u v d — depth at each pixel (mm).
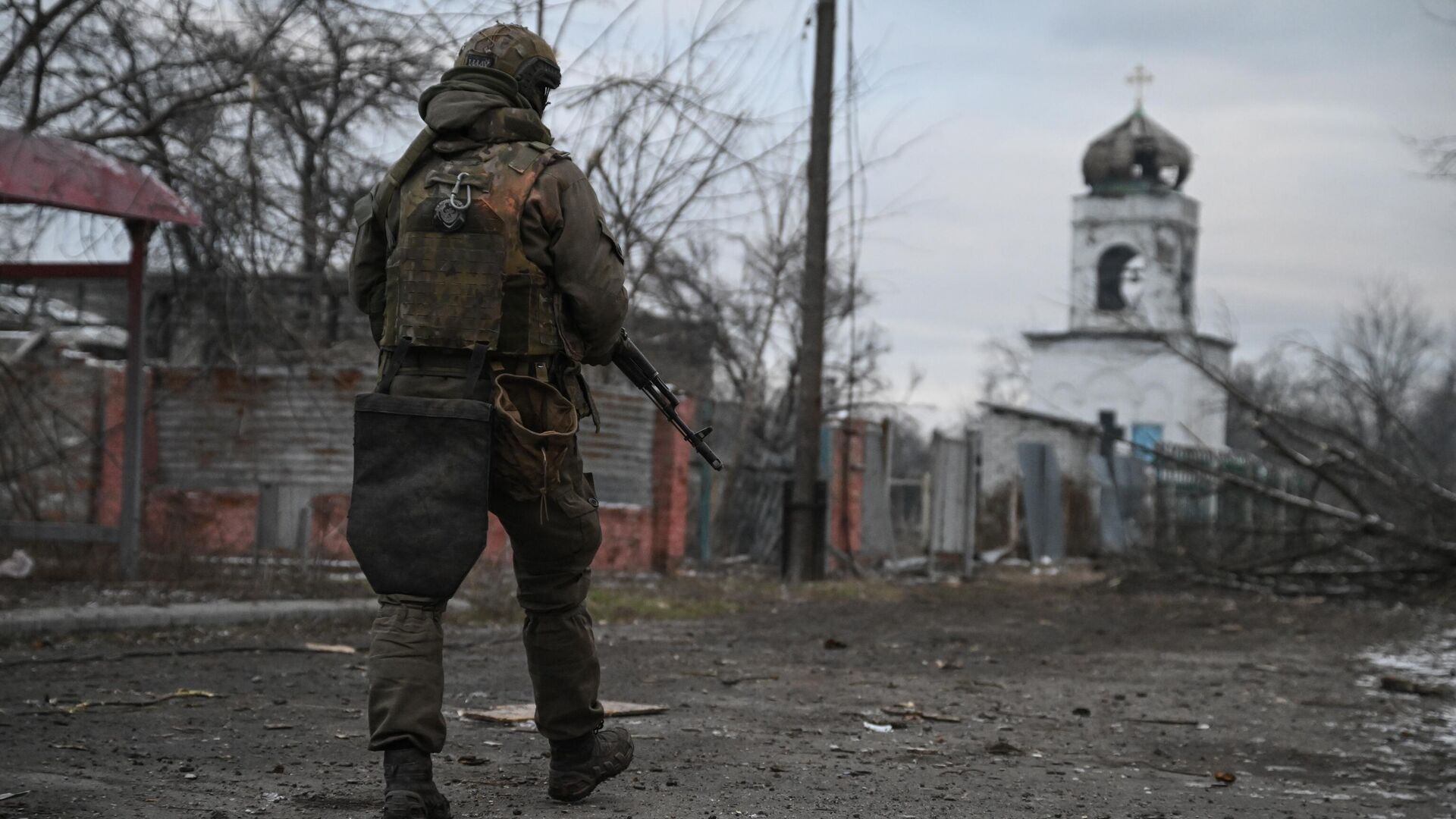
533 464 3525
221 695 5992
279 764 4406
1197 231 60812
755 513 19312
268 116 11383
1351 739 6113
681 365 22250
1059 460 27703
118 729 5035
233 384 13273
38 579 10125
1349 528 16000
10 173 9219
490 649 8281
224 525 13047
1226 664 9156
